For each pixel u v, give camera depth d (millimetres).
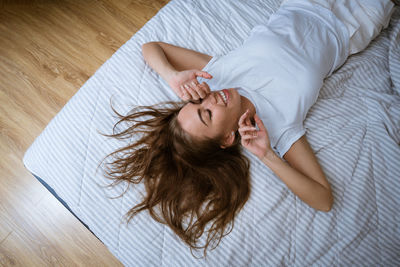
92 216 1006
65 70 1505
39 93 1460
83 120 1085
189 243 959
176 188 1002
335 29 1125
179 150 979
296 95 1002
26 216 1283
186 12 1243
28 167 1089
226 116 902
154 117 1071
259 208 990
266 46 1046
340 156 1033
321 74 1060
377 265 952
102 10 1618
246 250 957
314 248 958
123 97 1112
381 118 1090
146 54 1111
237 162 1025
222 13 1260
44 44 1540
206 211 988
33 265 1214
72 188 1025
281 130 994
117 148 1055
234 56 1080
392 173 1017
